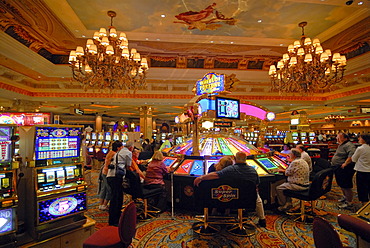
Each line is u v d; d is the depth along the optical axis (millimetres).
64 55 7961
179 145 5262
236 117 4746
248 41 7141
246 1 5020
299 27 6230
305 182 3512
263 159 4445
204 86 5008
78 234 2553
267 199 3943
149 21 5871
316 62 6375
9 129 2125
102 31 5402
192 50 7910
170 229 3240
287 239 2896
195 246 2752
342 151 4219
